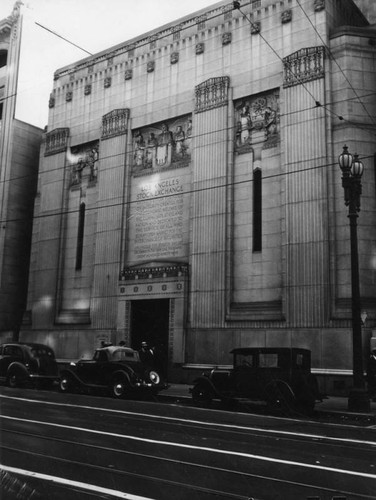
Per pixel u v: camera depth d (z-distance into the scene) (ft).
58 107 99.35
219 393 51.06
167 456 27.43
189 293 75.36
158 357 75.92
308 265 65.51
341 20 74.28
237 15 78.69
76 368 62.23
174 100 83.30
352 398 48.21
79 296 88.74
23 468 24.56
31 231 107.04
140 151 86.53
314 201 66.49
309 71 69.67
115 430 35.19
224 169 75.25
